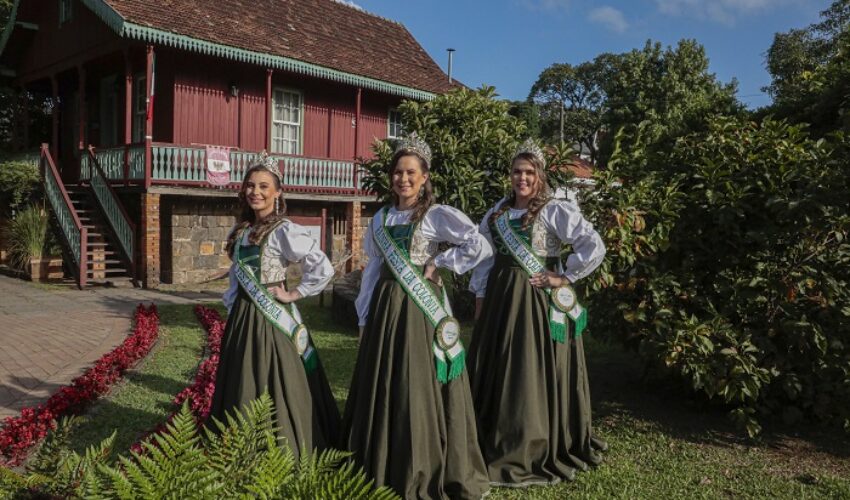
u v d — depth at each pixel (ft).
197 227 38.42
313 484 5.78
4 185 41.73
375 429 9.25
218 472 5.67
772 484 11.05
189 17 38.14
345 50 48.06
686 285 14.16
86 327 23.65
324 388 10.35
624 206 13.48
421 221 9.76
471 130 23.12
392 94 48.62
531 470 10.55
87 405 14.21
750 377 12.80
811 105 21.59
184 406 6.14
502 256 11.09
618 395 16.12
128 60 36.91
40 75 47.67
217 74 41.11
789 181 13.43
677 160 15.35
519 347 10.55
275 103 44.62
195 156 36.91
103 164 39.68
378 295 9.75
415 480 9.00
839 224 12.74
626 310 14.08
